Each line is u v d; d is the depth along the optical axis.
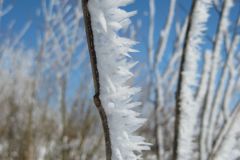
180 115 0.59
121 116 0.29
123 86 0.29
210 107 0.79
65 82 1.50
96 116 1.50
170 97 1.15
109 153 0.29
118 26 0.26
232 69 0.90
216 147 0.75
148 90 1.23
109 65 0.28
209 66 0.79
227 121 0.76
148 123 1.25
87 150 1.51
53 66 1.54
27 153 1.39
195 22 0.57
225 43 0.93
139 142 0.30
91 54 0.27
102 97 0.28
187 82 0.59
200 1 0.56
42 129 1.53
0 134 1.55
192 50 0.58
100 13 0.26
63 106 1.49
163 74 1.11
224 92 0.90
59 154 1.50
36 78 1.52
